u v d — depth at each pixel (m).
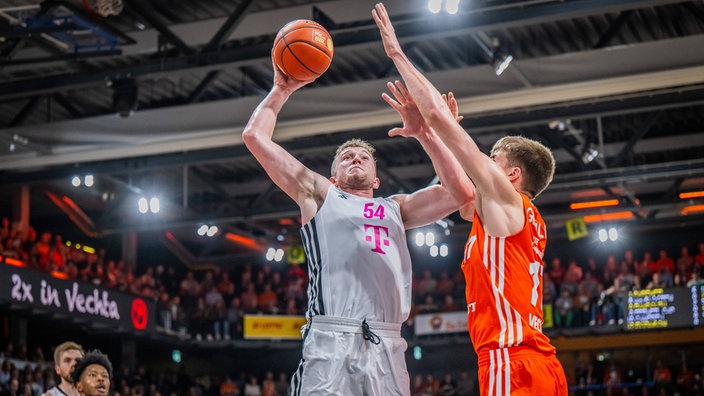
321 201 4.42
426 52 16.61
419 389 25.31
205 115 15.85
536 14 13.19
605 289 24.98
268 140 4.50
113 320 22.41
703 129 20.77
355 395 4.10
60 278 20.91
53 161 17.14
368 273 4.25
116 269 24.50
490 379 4.21
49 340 24.28
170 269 27.39
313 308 4.25
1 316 21.42
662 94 16.08
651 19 15.58
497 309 4.24
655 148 21.75
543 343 4.27
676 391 24.14
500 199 4.25
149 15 14.00
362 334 4.17
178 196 25.08
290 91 4.69
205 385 27.42
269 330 26.03
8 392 18.03
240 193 24.98
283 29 4.60
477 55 16.62
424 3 14.24
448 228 26.52
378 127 17.89
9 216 25.83
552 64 14.27
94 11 12.92
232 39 15.86
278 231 27.98
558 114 16.67
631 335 27.16
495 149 4.66
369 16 14.80
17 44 14.12
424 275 26.78
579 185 20.03
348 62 16.81
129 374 23.27
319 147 17.98
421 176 23.42
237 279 29.88
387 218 4.38
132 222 23.52
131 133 16.25
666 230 28.11
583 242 28.80
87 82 15.02
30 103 16.75
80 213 23.97
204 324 25.92
